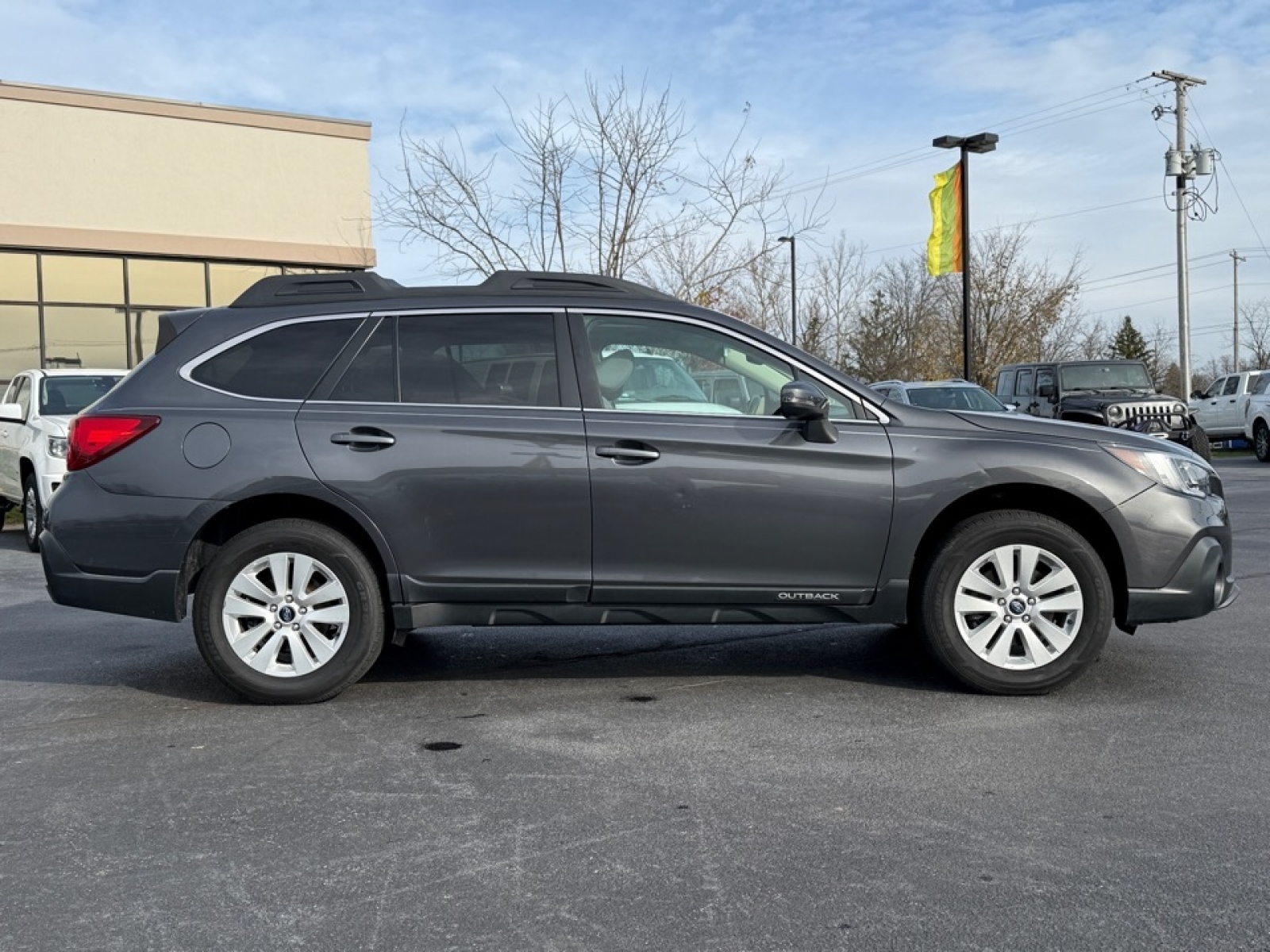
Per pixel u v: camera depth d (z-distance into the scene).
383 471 5.07
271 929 3.02
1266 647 6.07
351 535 5.27
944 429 5.19
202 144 19.97
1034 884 3.22
